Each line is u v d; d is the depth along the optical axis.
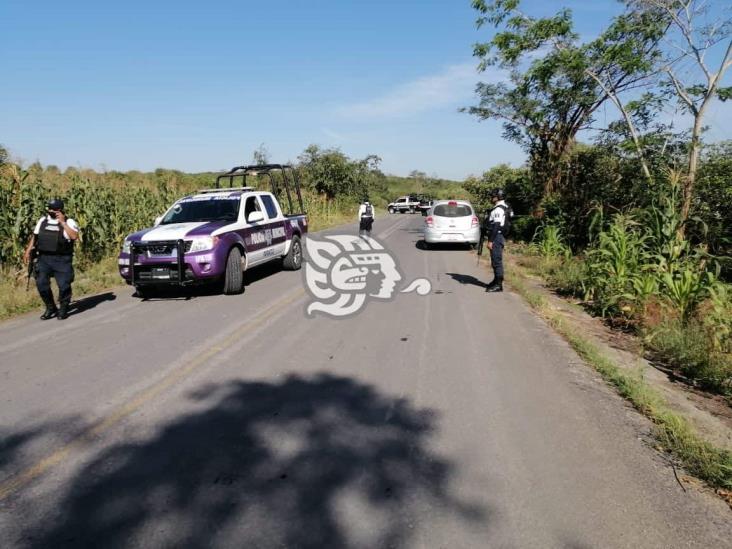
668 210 8.37
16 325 7.00
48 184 12.23
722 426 4.06
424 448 3.50
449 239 16.08
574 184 15.02
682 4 11.48
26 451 3.45
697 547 2.56
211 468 3.22
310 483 3.06
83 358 5.44
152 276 8.35
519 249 16.34
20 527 2.65
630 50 13.05
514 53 14.73
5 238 10.45
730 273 9.53
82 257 12.21
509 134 19.59
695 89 11.77
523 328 6.72
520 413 4.09
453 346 5.88
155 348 5.78
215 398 4.34
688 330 6.04
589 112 16.72
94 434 3.69
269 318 7.20
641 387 4.52
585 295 8.53
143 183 15.63
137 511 2.79
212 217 9.71
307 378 4.83
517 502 2.90
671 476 3.22
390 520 2.72
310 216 30.41
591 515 2.79
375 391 4.52
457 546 2.52
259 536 2.58
